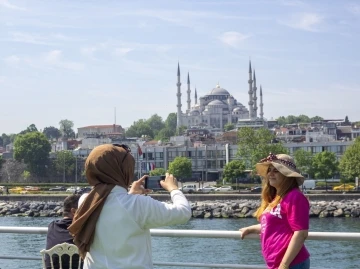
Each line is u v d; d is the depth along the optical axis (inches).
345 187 5049.2
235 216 3454.7
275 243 282.4
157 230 334.6
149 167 6722.4
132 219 237.8
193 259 956.0
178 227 2780.5
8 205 4106.8
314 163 5959.6
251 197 4055.1
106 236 238.1
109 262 238.4
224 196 4062.5
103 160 244.7
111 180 244.4
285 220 282.4
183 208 241.6
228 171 6008.9
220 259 976.9
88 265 243.8
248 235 315.9
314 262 932.6
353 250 1018.7
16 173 7593.5
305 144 7716.5
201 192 4820.4
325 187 5246.1
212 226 2851.9
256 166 294.7
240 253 1033.5
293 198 280.1
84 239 240.2
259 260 981.2
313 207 3385.8
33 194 4886.8
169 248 1014.4
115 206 239.1
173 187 254.2
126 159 248.7
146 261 241.8
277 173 288.0
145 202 239.6
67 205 370.3
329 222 2977.4
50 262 343.9
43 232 371.2
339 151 7632.9
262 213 294.4
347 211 3353.8
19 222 3299.7
